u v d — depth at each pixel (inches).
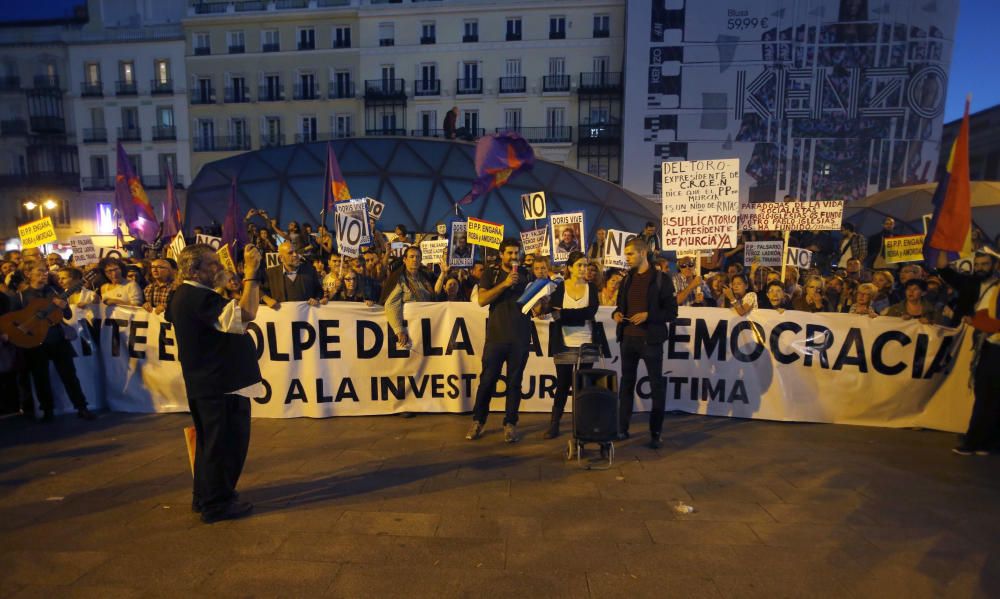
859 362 232.2
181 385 247.9
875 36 1259.8
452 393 245.6
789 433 220.4
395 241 448.8
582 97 1467.8
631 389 210.1
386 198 825.5
